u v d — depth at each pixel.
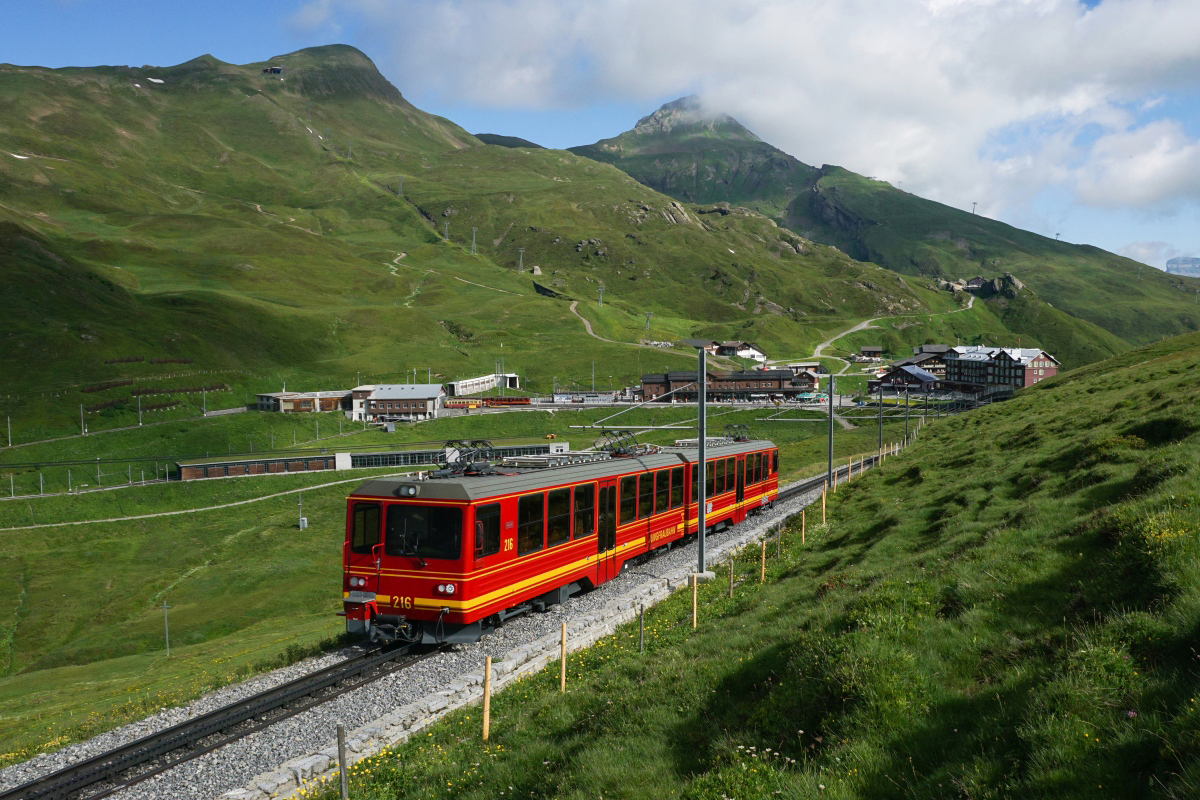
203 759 14.52
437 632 20.84
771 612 18.66
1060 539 14.86
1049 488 23.73
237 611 87.12
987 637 11.30
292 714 16.59
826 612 15.09
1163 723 7.21
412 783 12.28
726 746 10.06
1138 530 12.24
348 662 20.23
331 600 88.69
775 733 10.25
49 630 88.69
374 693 17.73
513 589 22.20
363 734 14.89
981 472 32.88
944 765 8.14
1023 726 8.12
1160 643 8.97
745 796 8.35
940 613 13.00
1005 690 9.32
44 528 122.38
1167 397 33.72
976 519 23.50
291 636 42.34
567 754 11.44
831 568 25.02
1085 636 9.65
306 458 150.00
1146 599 10.33
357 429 184.00
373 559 21.44
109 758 14.82
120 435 167.50
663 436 165.00
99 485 142.12
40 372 193.12
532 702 15.33
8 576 105.12
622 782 9.70
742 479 42.03
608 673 16.06
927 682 10.23
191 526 124.75
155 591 98.00
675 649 16.69
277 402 190.25
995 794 7.21
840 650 11.27
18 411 170.62
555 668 18.45
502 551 21.72
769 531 38.22
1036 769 7.27
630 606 24.66
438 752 13.42
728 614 21.23
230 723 16.06
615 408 194.38
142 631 83.62
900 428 133.38
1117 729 7.45
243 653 36.88
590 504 26.36
